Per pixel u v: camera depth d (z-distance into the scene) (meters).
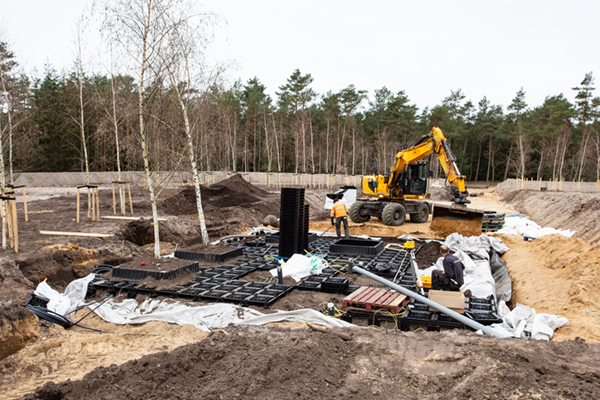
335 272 10.43
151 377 4.30
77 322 7.27
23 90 13.50
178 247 13.64
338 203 14.49
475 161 70.75
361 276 10.17
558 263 9.78
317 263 10.31
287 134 50.53
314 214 24.22
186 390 4.18
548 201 25.62
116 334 6.80
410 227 19.38
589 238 14.35
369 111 64.81
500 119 65.06
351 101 48.12
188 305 7.81
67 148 36.84
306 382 4.29
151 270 9.19
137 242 14.18
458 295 7.11
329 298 8.50
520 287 9.46
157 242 10.39
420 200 21.06
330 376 4.45
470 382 4.18
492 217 17.25
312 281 9.59
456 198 15.66
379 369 4.66
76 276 9.91
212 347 4.93
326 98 50.94
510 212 29.56
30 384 5.14
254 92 48.97
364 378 4.46
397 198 20.23
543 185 42.78
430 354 4.93
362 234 18.36
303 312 6.94
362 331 5.72
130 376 4.34
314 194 31.59
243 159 49.47
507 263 11.89
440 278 8.09
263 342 5.20
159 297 8.39
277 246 13.55
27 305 6.93
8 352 5.69
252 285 8.98
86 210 18.34
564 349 4.92
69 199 23.12
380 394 4.16
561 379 4.16
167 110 11.06
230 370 4.43
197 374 4.44
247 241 14.34
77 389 4.17
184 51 11.07
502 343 5.10
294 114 47.56
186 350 4.73
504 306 7.52
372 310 7.27
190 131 12.33
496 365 4.43
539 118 57.69
